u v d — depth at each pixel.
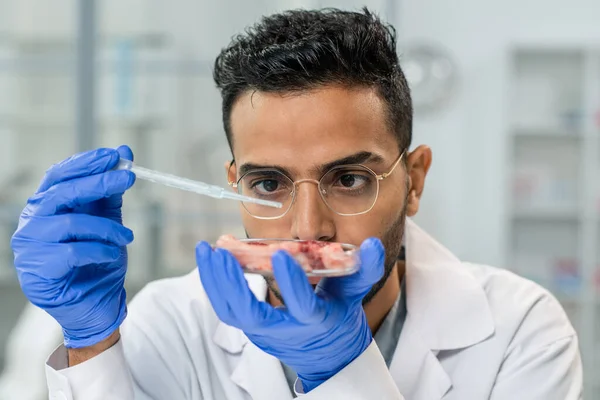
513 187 4.68
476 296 1.22
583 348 4.45
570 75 4.75
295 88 0.95
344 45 0.98
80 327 1.00
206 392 1.19
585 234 4.57
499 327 1.19
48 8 4.39
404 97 1.09
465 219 5.02
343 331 0.89
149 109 4.28
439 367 1.14
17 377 2.72
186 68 4.32
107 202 1.02
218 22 4.41
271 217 1.00
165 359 1.22
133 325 1.26
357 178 1.00
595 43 4.61
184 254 4.15
